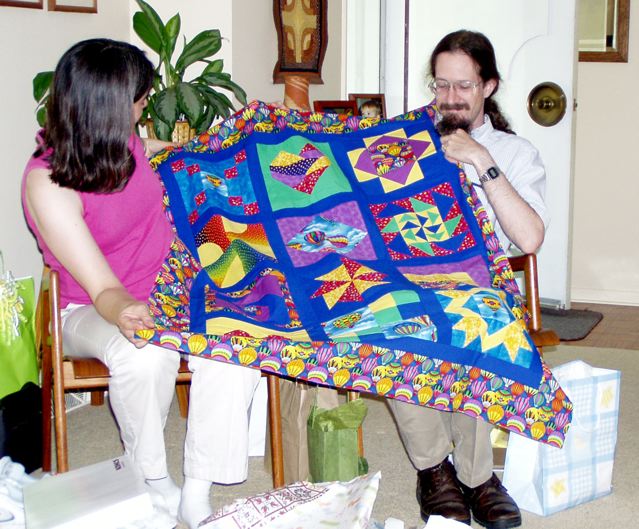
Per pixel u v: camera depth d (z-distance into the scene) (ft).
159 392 5.88
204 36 8.66
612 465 6.68
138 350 5.80
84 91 5.72
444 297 5.93
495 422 5.84
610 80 13.34
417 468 6.43
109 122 5.78
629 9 13.08
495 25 11.90
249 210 6.73
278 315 5.88
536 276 6.75
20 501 5.72
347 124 7.21
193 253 6.44
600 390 6.46
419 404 5.79
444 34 12.11
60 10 8.38
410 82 12.32
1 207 7.85
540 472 6.36
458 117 7.07
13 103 7.92
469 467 6.26
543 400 5.81
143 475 6.00
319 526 5.28
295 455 6.59
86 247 5.95
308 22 10.87
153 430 5.92
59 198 5.93
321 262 6.41
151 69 6.02
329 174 6.91
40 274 8.43
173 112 8.12
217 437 5.77
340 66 12.16
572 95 11.75
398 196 6.87
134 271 6.35
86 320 6.24
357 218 6.75
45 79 7.59
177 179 6.73
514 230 6.59
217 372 5.73
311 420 6.09
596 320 12.42
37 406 6.85
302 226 6.66
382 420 8.39
